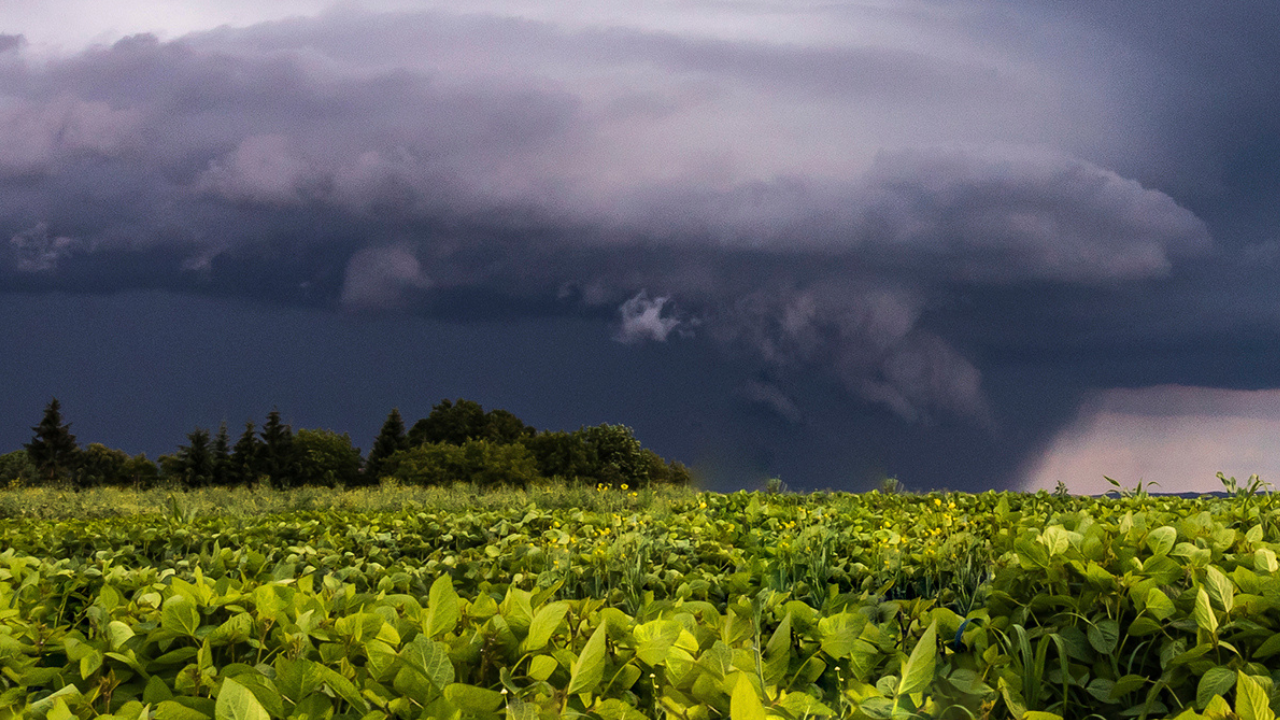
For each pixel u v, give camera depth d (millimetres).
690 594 3414
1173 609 2328
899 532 4945
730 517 6863
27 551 5371
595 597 3906
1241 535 3355
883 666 2549
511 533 6211
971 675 2258
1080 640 2457
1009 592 2795
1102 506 6508
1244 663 2160
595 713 1948
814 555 3871
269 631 2486
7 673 2322
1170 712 2330
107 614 2705
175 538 5641
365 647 2199
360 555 5105
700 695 1925
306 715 1830
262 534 5738
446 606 2291
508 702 1731
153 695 2080
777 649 2098
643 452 60062
